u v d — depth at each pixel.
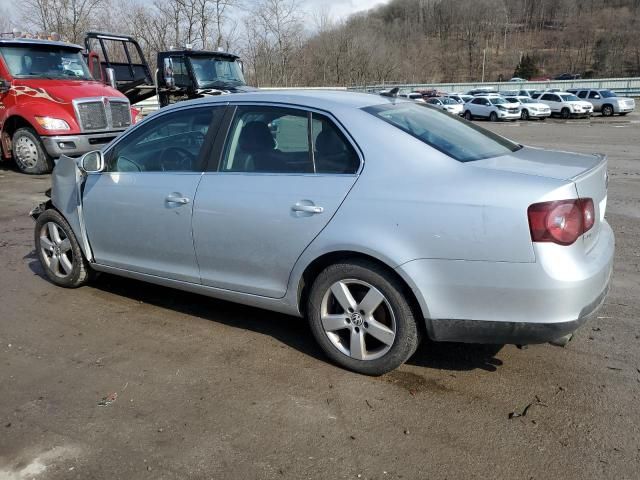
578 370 3.45
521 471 2.60
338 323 3.43
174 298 4.67
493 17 121.25
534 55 115.44
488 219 2.89
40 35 11.63
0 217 7.43
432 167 3.15
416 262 3.05
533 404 3.11
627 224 6.96
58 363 3.62
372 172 3.23
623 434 2.84
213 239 3.75
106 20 25.81
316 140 3.46
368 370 3.38
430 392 3.24
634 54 103.00
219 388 3.31
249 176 3.64
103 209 4.34
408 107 3.83
